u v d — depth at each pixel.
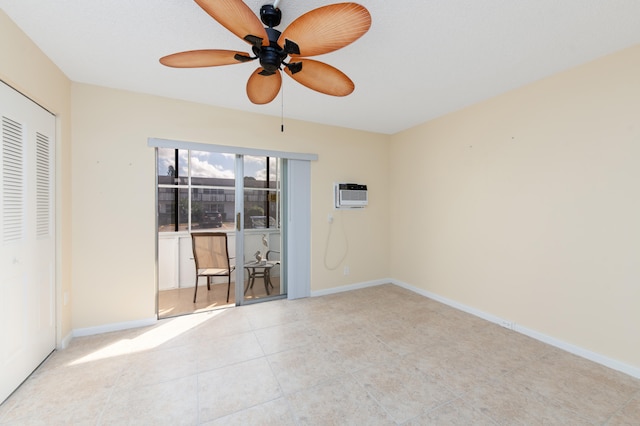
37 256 1.99
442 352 2.26
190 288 4.02
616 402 1.68
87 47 1.95
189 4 1.54
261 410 1.62
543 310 2.44
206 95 2.77
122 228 2.66
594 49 1.97
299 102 2.95
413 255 3.86
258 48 1.42
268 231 3.63
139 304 2.73
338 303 3.40
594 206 2.12
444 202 3.39
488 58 2.09
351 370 2.01
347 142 3.88
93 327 2.55
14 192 1.74
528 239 2.54
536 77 2.40
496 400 1.70
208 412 1.60
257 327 2.72
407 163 3.94
